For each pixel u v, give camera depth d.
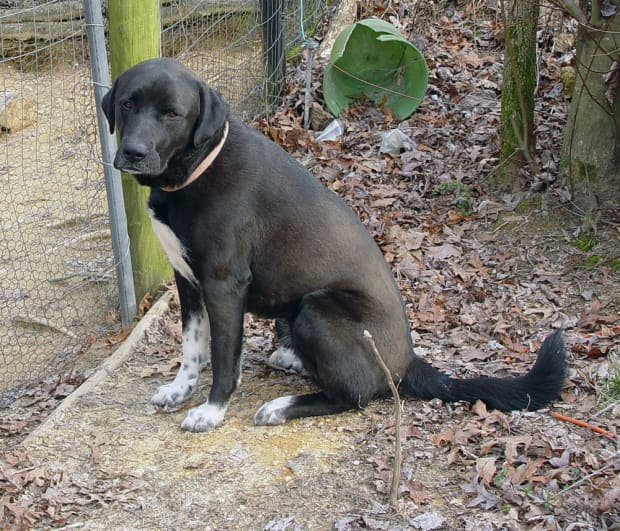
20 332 3.14
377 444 2.46
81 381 2.86
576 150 3.24
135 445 2.51
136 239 3.10
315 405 2.56
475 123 3.93
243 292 2.54
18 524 2.29
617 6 3.01
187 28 3.77
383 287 2.58
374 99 4.13
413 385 2.59
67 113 3.82
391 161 3.72
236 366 2.56
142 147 2.36
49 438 2.55
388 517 2.25
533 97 3.41
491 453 2.40
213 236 2.48
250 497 2.34
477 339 2.85
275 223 2.52
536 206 3.34
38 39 4.04
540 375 2.52
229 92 3.89
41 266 3.37
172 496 2.36
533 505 2.24
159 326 3.00
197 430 2.54
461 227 3.36
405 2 4.71
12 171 3.79
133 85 2.38
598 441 2.40
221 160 2.47
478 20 4.62
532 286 3.05
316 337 2.52
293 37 4.43
